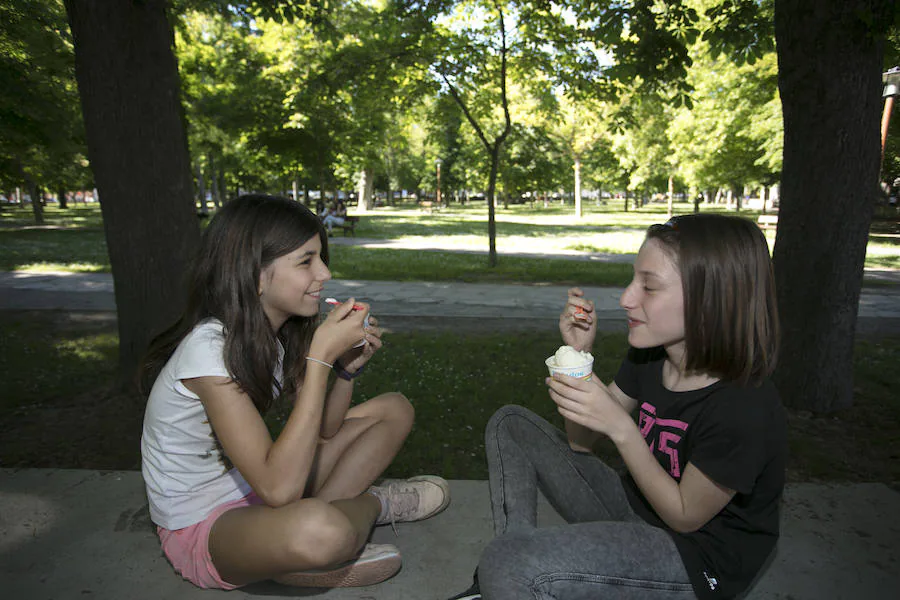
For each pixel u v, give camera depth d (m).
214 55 21.36
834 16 3.84
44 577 2.09
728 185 31.77
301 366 1.99
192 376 1.58
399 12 11.05
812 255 4.25
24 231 22.58
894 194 31.38
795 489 2.79
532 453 1.79
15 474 2.89
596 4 7.80
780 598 1.99
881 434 3.98
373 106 14.35
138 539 2.34
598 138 36.56
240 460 1.59
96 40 4.03
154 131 4.25
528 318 8.03
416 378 5.17
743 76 21.38
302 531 1.55
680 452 1.44
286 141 21.78
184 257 4.46
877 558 2.24
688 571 1.34
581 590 1.32
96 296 9.38
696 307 1.35
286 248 1.63
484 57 11.81
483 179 40.81
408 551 2.28
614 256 15.93
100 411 4.30
